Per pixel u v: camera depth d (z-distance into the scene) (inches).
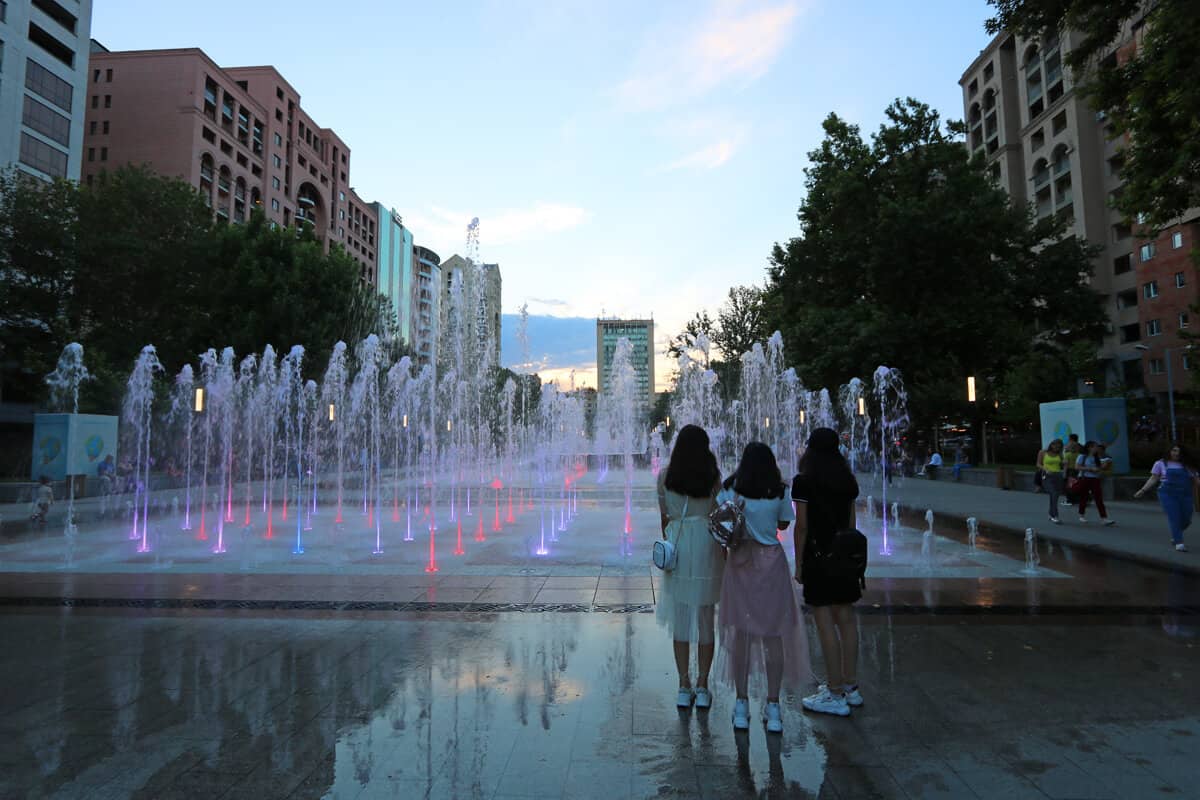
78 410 1227.9
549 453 1784.0
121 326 1382.9
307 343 1373.0
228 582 325.7
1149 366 2090.3
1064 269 1391.5
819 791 127.3
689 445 175.6
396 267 4498.0
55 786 129.3
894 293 1196.5
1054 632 238.7
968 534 500.7
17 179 1352.1
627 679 189.9
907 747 146.1
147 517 665.6
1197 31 452.8
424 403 1695.4
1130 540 459.2
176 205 1374.3
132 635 235.6
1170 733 152.3
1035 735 151.6
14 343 1317.7
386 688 182.9
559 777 133.4
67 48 1876.2
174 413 1314.0
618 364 1681.8
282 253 1416.1
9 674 195.0
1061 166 2495.1
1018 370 1674.5
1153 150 545.6
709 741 150.0
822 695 167.9
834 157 1261.1
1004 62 2807.6
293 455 1418.6
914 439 1537.9
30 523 615.2
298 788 129.0
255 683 187.2
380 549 438.6
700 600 168.2
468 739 151.0
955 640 228.7
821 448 177.5
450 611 267.9
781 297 1385.3
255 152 2938.0
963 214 1093.8
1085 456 545.0
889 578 335.6
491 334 1733.5
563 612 265.9
